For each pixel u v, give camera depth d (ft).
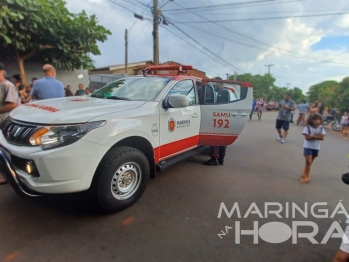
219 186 11.89
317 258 6.98
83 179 7.38
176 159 11.62
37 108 8.56
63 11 27.96
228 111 13.02
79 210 8.90
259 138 26.45
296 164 16.51
